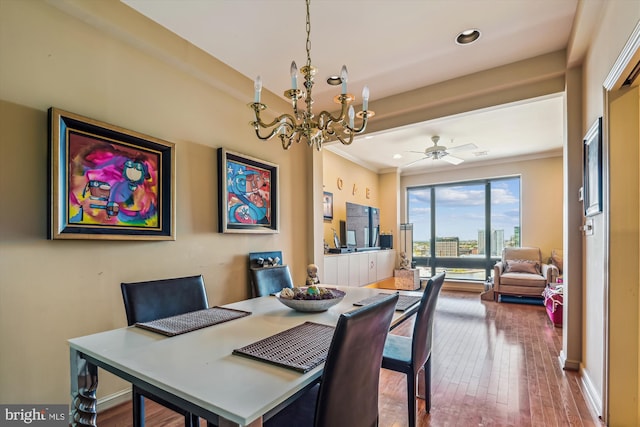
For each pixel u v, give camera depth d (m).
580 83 2.55
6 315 1.65
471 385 2.42
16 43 1.70
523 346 3.25
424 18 2.17
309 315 1.76
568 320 2.65
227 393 0.91
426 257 6.98
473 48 2.53
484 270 6.38
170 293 1.84
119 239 2.07
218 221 2.79
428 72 2.89
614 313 1.85
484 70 2.87
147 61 2.30
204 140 2.71
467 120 4.04
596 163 2.05
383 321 1.18
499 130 4.41
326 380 0.99
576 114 2.57
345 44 2.46
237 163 2.96
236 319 1.67
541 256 5.69
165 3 2.02
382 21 2.19
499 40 2.43
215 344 1.30
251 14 2.12
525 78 2.71
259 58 2.66
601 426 1.89
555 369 2.69
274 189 3.37
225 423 0.82
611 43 1.76
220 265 2.80
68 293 1.87
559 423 1.93
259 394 0.90
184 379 0.99
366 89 1.81
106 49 2.07
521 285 5.19
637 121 1.80
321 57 2.64
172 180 2.40
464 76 2.96
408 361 1.75
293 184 3.72
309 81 1.82
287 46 2.49
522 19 2.19
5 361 1.64
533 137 4.73
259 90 1.76
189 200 2.57
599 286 2.07
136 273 2.20
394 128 3.45
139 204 2.20
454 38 2.40
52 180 1.77
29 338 1.72
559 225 5.63
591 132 2.15
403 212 7.16
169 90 2.45
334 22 2.20
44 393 1.77
